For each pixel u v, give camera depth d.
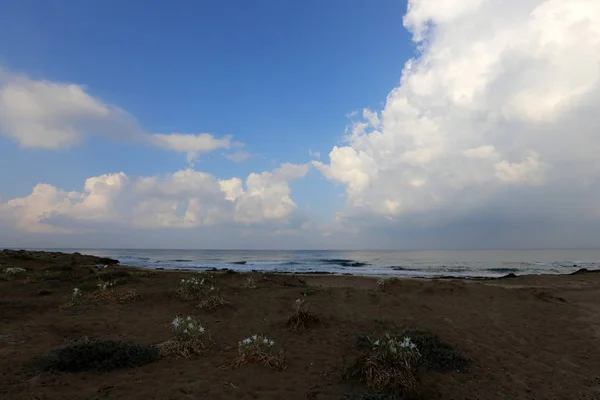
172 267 39.06
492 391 5.23
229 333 7.66
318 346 6.91
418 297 11.25
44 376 5.11
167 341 6.71
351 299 11.01
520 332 8.05
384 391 4.88
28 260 19.09
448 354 6.30
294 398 4.75
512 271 35.81
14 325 7.50
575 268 39.25
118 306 9.45
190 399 4.61
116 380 5.12
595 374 5.91
